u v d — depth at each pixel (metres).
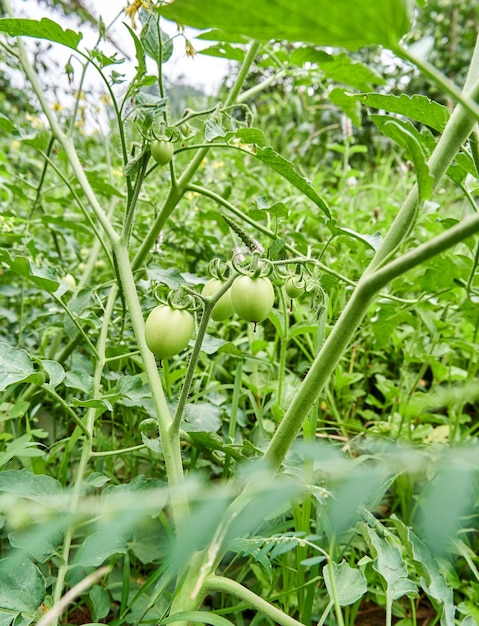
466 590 0.55
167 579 0.41
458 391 0.63
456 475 0.19
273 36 0.20
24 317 0.92
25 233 0.83
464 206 1.13
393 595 0.40
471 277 0.61
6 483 0.42
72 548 0.57
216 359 0.77
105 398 0.51
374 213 1.24
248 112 0.58
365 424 0.81
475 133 0.46
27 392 0.70
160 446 0.51
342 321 0.36
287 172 0.53
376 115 0.51
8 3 0.68
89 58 0.50
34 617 0.37
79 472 0.48
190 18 0.19
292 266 0.69
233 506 0.36
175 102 1.74
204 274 1.02
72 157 0.69
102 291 0.93
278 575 0.52
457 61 2.80
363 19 0.19
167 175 1.04
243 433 0.75
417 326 0.75
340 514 0.22
